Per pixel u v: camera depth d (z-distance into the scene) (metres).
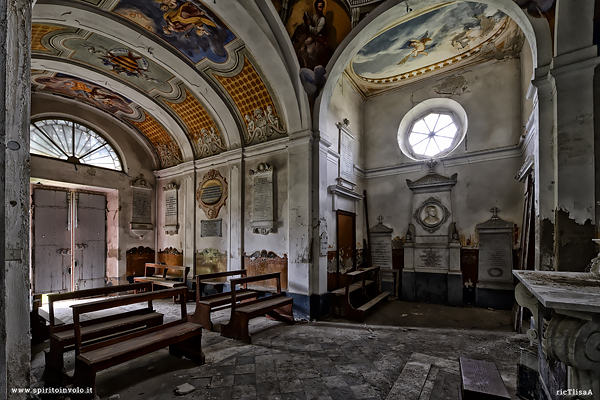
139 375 3.14
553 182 3.30
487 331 4.55
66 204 7.19
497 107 6.27
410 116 7.56
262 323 4.96
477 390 1.78
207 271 7.11
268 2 4.41
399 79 7.25
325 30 5.06
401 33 5.60
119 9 4.32
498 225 6.07
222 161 6.96
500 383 1.88
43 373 3.23
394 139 7.57
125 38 4.80
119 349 2.86
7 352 0.97
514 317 4.81
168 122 7.36
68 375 2.92
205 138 7.34
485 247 6.18
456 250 6.45
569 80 3.14
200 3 4.24
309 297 5.25
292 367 3.31
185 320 3.59
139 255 8.09
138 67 5.81
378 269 6.87
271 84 5.55
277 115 5.99
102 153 7.64
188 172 7.71
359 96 7.86
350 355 3.62
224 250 6.79
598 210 3.03
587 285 1.68
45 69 5.43
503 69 6.25
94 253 7.60
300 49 5.07
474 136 6.47
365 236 7.67
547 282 1.77
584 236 3.06
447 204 6.66
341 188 6.16
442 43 5.92
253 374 3.15
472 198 6.41
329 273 5.92
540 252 3.34
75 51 5.27
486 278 6.12
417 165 7.13
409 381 2.94
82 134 7.29
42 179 6.47
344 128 6.77
